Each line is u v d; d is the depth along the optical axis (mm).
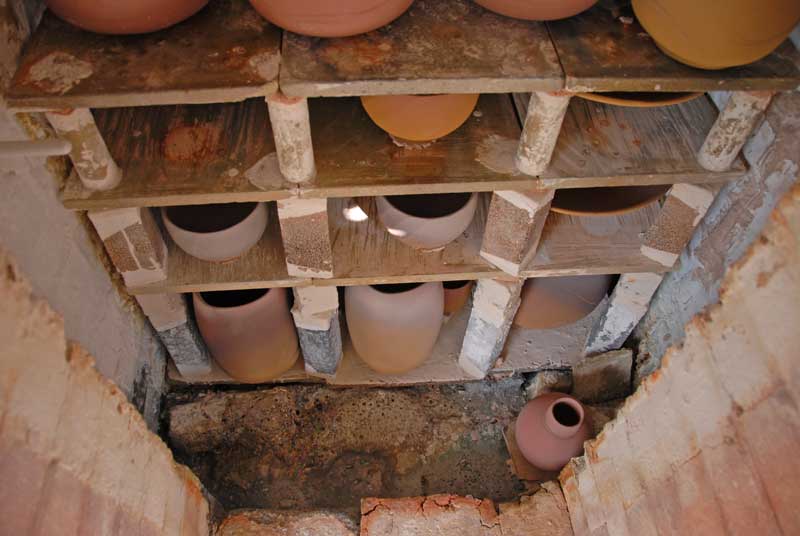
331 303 1942
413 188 1539
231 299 2115
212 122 1629
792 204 1000
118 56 1333
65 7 1244
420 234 1750
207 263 1845
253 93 1301
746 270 1113
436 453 2236
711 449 1248
